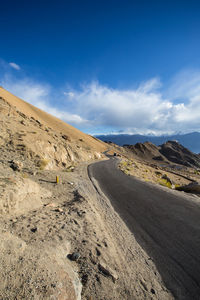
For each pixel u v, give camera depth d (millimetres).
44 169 17734
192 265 5023
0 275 2574
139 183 18297
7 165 13148
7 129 21703
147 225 7953
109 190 15289
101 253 4871
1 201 5715
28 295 2414
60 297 2639
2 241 3389
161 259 5320
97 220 7750
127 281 4090
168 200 11906
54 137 33219
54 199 9773
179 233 7043
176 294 3957
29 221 5652
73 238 5238
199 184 16922
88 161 40469
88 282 3572
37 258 3291
